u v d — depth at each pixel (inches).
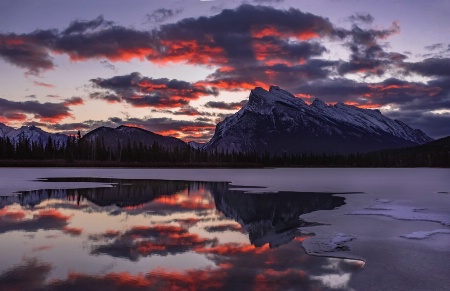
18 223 949.8
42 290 488.7
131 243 746.2
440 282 515.5
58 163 6250.0
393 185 2345.0
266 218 1055.0
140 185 2266.2
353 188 2082.9
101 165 6520.7
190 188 2094.0
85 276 544.1
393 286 502.0
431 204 1288.1
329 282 519.2
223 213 1152.2
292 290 490.6
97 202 1396.4
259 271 568.7
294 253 669.3
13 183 2319.1
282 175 4050.2
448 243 724.7
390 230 848.9
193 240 777.6
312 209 1210.0
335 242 741.3
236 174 4217.5
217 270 574.2
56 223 954.1
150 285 509.7
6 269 574.6
